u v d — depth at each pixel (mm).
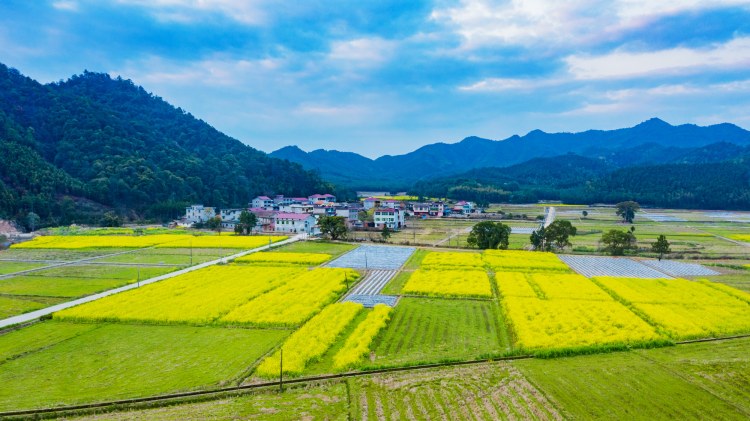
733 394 36906
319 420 33625
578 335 48062
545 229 107375
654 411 34500
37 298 64875
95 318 54531
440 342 47875
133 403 35625
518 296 63844
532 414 34125
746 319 53875
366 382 39094
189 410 34875
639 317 55000
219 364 42281
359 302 62750
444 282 72438
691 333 48938
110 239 123062
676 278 77000
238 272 81750
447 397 36688
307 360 42406
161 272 82875
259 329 51656
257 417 33969
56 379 39406
